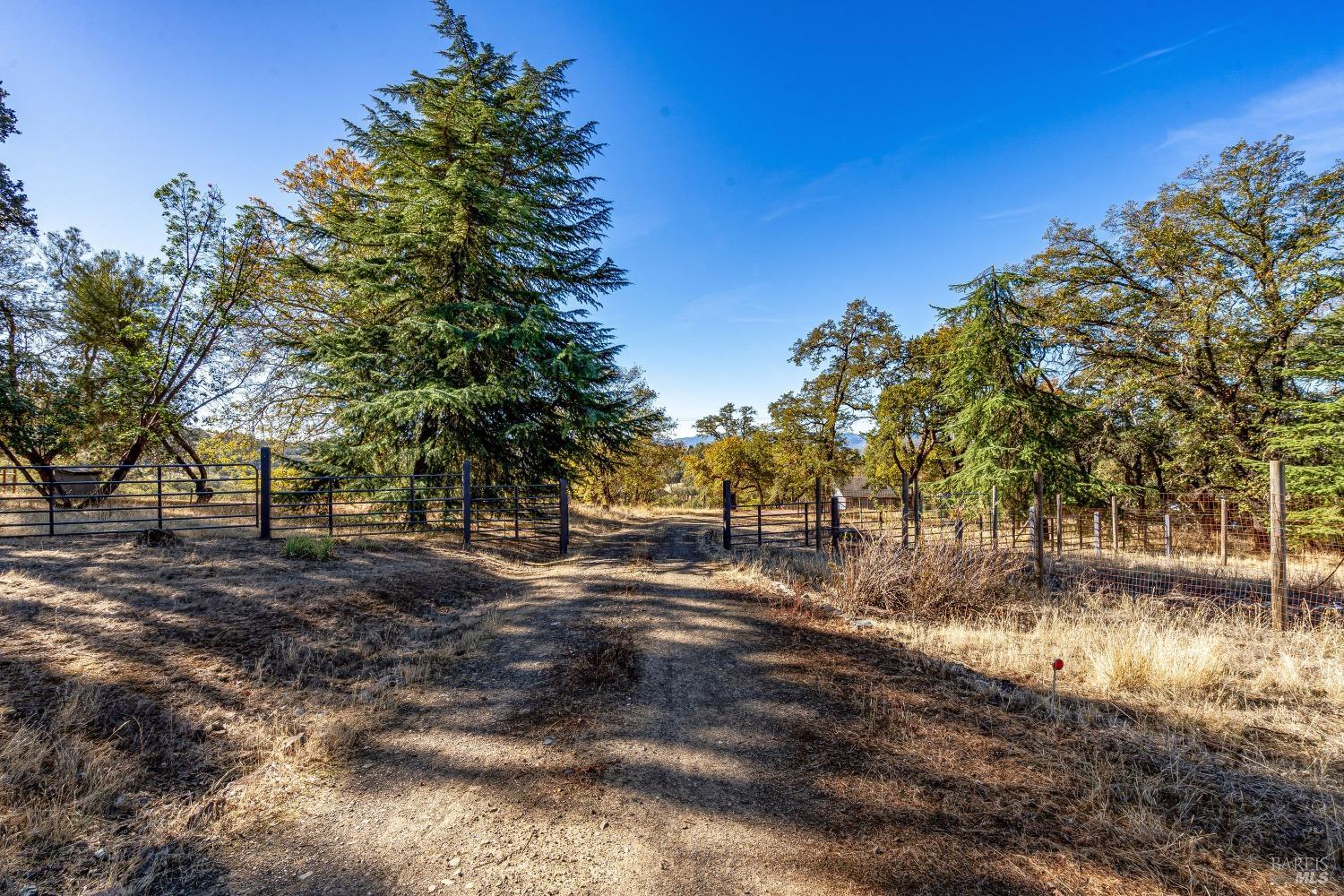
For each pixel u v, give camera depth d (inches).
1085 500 613.3
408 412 523.2
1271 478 272.8
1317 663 225.3
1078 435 625.6
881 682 215.9
